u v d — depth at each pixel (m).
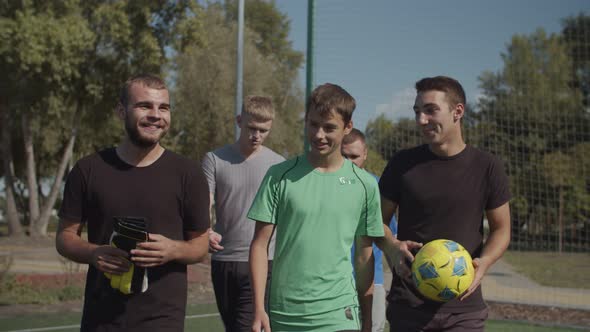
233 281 5.07
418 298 3.56
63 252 3.03
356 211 3.28
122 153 3.13
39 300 9.74
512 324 8.87
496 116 14.62
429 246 3.42
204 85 25.64
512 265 19.91
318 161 3.28
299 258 3.20
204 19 26.42
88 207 3.07
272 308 3.27
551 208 17.44
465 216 3.55
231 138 25.66
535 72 16.12
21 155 34.78
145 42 23.59
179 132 26.48
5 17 22.77
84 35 22.91
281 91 28.47
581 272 17.61
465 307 3.54
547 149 15.68
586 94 16.50
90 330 3.01
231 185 5.09
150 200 3.06
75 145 33.44
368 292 3.47
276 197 3.27
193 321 8.58
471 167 3.59
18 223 27.02
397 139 10.92
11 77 23.34
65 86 23.70
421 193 3.57
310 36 9.06
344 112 3.13
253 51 27.25
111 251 2.88
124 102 3.05
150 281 3.03
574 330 8.49
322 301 3.17
